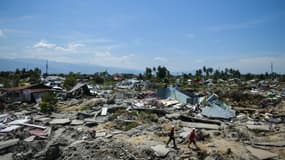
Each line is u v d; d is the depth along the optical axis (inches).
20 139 741.3
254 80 3531.0
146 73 3727.9
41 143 678.5
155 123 945.5
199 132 762.8
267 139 761.6
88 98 1624.0
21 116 1073.5
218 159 587.2
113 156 580.7
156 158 592.7
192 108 1247.5
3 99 1557.6
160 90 1604.3
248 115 1135.6
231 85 2832.2
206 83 3046.3
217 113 1100.5
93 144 640.4
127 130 852.0
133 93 1845.5
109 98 1460.4
